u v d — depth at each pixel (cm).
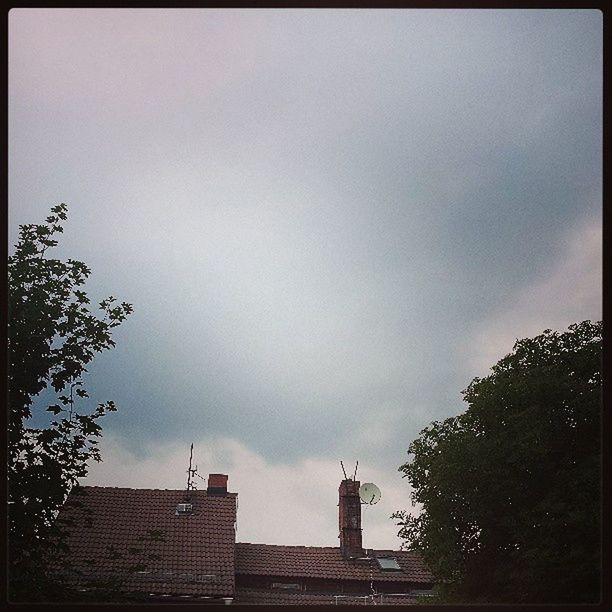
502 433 600
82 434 483
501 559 576
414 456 614
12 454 468
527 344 636
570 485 577
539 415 599
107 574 533
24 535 452
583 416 600
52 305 499
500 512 584
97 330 502
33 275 504
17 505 457
